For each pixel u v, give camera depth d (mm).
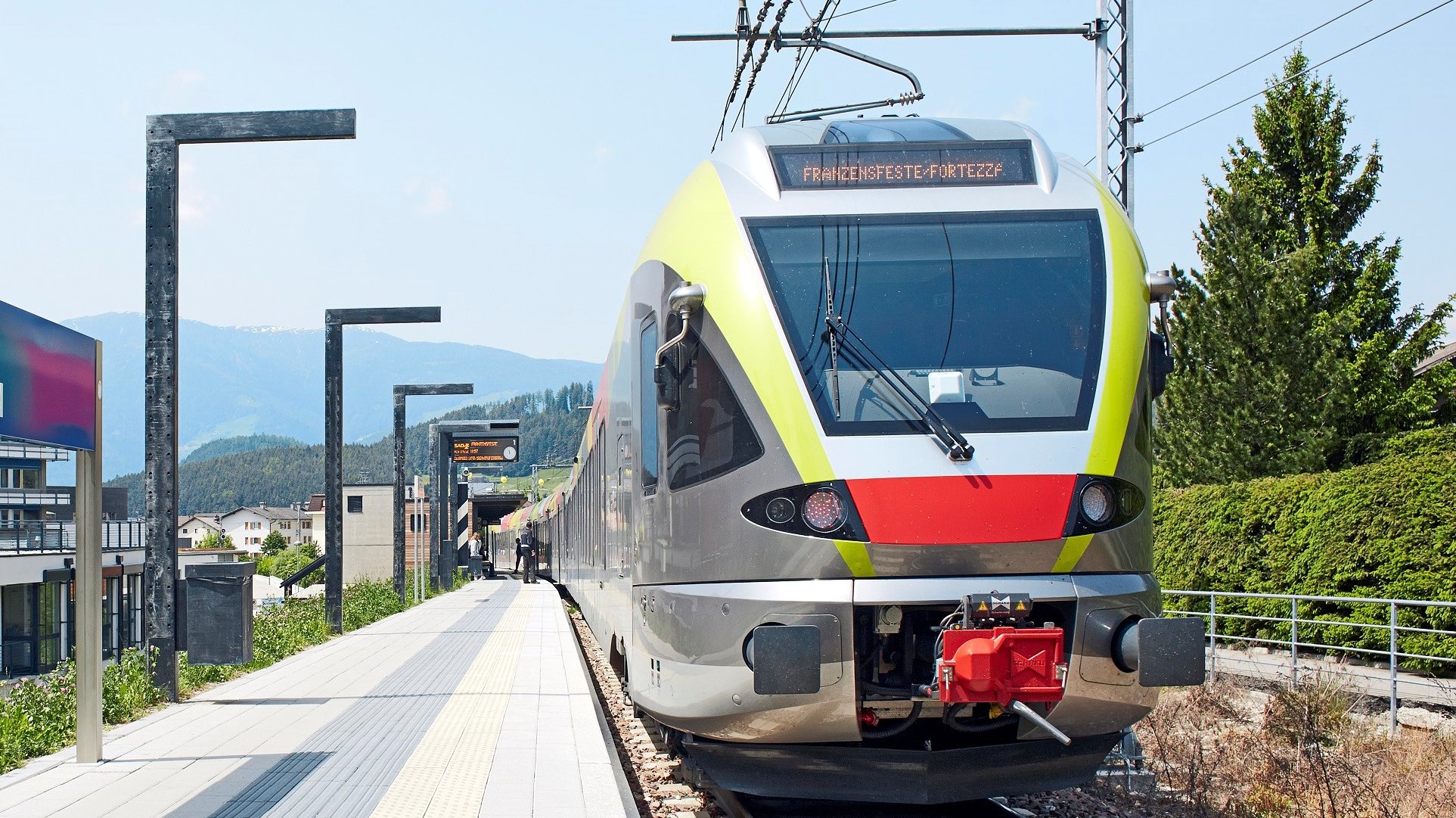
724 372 6676
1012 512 6172
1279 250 22109
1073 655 6195
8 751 8141
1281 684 11227
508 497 67875
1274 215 22328
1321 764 8305
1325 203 22000
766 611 6250
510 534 65938
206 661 11523
